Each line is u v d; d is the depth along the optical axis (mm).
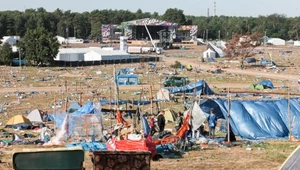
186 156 39219
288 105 50625
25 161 23375
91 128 46344
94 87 106125
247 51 186500
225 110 51219
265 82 106000
